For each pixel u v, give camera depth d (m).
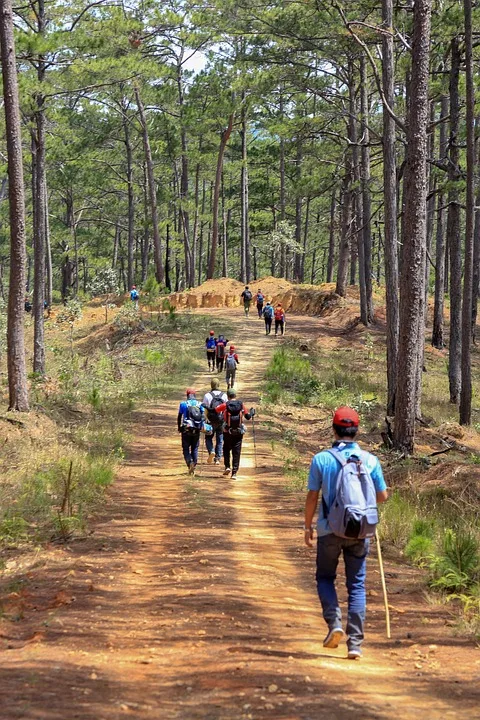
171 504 13.06
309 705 4.36
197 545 10.07
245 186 65.75
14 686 4.66
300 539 10.88
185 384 30.42
